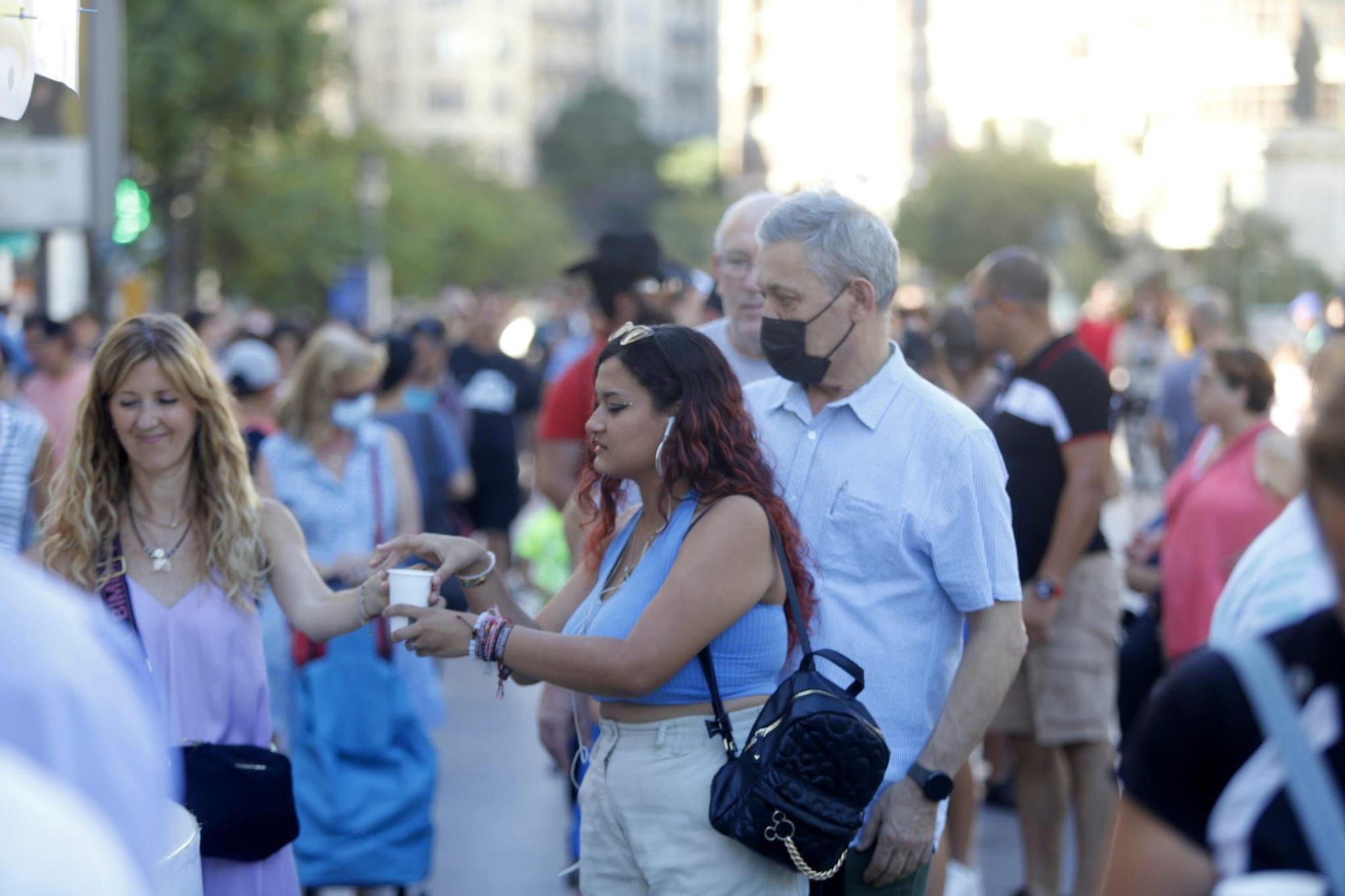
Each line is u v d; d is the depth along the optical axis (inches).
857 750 179.8
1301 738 107.0
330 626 213.0
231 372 408.5
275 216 2317.9
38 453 280.7
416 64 7514.8
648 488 197.0
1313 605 117.7
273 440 354.6
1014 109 4365.2
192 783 206.4
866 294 210.2
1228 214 2647.6
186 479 219.8
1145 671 354.0
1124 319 1205.1
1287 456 326.3
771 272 211.9
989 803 430.9
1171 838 113.7
